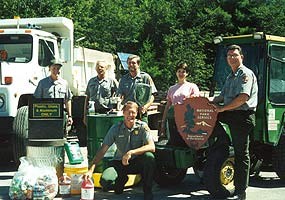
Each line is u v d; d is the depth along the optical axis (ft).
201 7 97.55
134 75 24.90
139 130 21.35
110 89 26.17
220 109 20.93
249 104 20.54
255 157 25.38
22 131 27.02
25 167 21.44
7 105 28.27
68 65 35.81
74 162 22.52
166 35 90.48
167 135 24.26
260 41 24.97
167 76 83.41
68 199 21.43
